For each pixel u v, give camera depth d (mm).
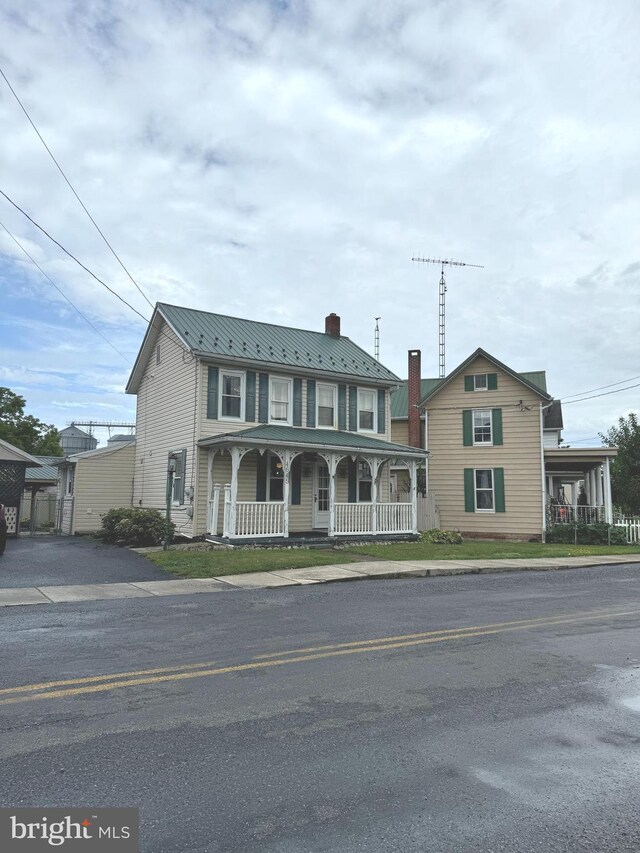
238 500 19391
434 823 3293
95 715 4754
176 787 3633
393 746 4273
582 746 4332
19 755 4035
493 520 24906
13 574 12367
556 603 10188
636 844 3135
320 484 21281
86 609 9055
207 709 4922
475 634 7695
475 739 4418
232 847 3037
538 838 3172
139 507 21547
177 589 11008
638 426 34469
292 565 13945
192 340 19281
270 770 3875
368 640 7281
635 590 11883
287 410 20891
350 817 3336
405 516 21078
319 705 5055
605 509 24328
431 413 26656
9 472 21312
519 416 24891
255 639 7270
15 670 5887
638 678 5949
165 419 21297
